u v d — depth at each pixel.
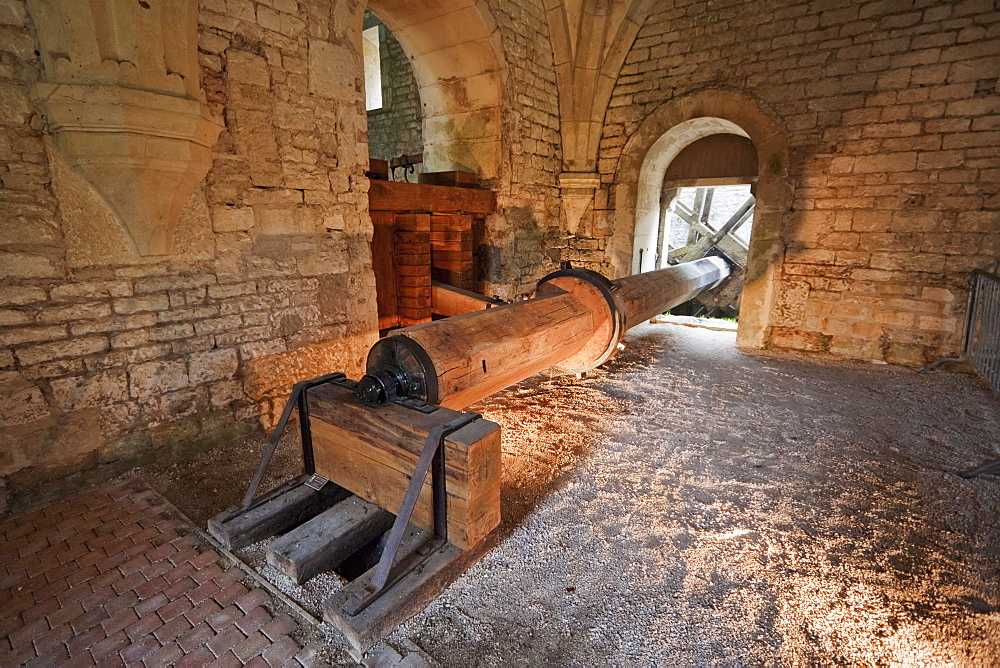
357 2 3.05
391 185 3.68
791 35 4.29
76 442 2.24
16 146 1.95
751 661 1.41
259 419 2.88
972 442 2.83
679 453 2.69
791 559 1.85
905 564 1.82
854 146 4.19
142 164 2.11
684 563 1.82
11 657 1.41
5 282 1.98
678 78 4.90
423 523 1.78
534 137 5.05
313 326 3.08
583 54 5.02
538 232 5.35
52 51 1.90
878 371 4.14
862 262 4.32
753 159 5.30
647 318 4.42
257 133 2.66
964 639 1.49
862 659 1.42
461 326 2.23
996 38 3.57
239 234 2.66
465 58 4.53
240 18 2.52
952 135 3.82
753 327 4.88
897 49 3.91
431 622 1.54
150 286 2.37
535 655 1.43
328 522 1.80
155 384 2.45
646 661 1.41
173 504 2.17
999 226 3.76
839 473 2.48
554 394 3.60
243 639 1.47
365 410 1.79
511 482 2.38
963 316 3.99
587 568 1.79
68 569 1.76
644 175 5.41
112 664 1.39
